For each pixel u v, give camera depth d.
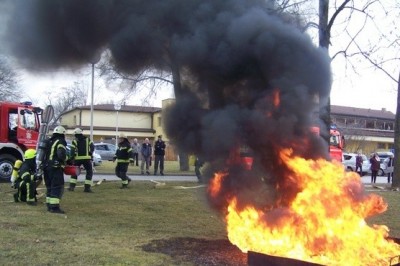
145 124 50.53
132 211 8.96
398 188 15.37
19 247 5.64
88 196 10.76
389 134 51.44
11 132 14.26
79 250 5.60
